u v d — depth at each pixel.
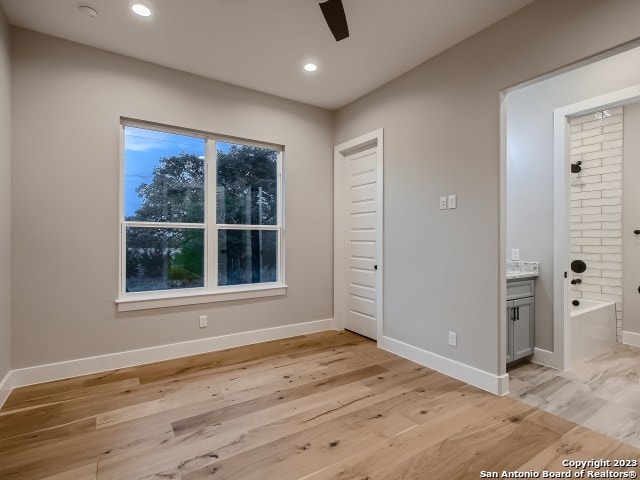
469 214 2.67
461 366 2.73
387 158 3.45
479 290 2.60
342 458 1.78
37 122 2.64
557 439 1.95
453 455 1.80
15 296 2.57
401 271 3.29
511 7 2.32
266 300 3.78
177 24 2.53
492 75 2.51
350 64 3.10
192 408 2.29
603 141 3.85
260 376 2.81
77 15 2.43
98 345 2.88
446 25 2.52
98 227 2.88
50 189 2.69
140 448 1.86
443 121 2.88
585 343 3.29
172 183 3.33
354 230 4.10
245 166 3.76
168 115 3.18
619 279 3.74
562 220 2.99
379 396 2.46
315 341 3.76
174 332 3.23
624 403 2.38
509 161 3.40
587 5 2.02
